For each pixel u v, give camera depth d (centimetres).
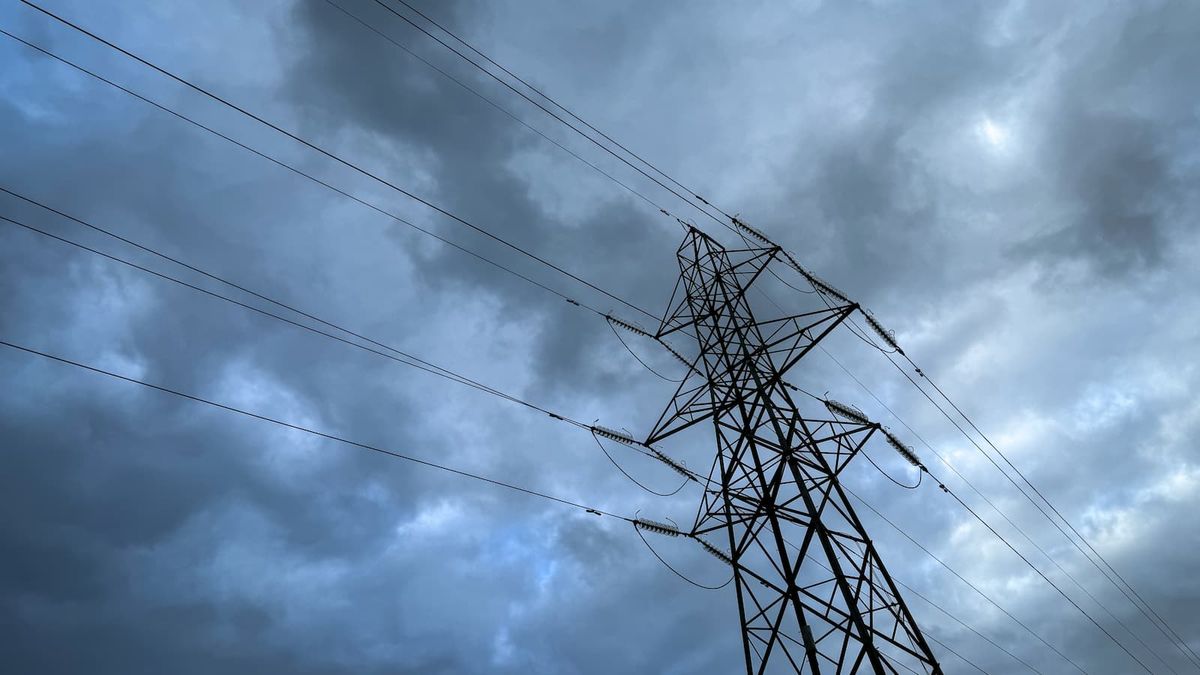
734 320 2630
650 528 2477
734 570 2177
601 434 2636
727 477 2334
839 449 2367
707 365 2617
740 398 2412
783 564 2014
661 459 2667
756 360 2544
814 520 2028
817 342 2495
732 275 2814
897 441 2527
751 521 2227
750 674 2008
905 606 1964
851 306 2519
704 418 2512
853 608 1859
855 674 1784
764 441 2278
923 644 1902
